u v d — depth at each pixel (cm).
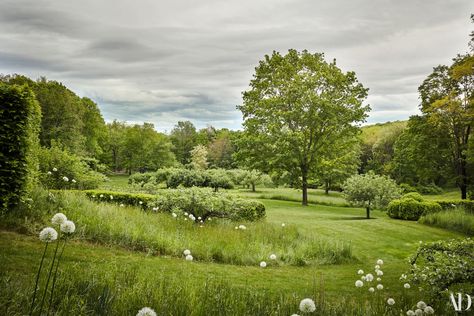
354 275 838
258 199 3050
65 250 671
